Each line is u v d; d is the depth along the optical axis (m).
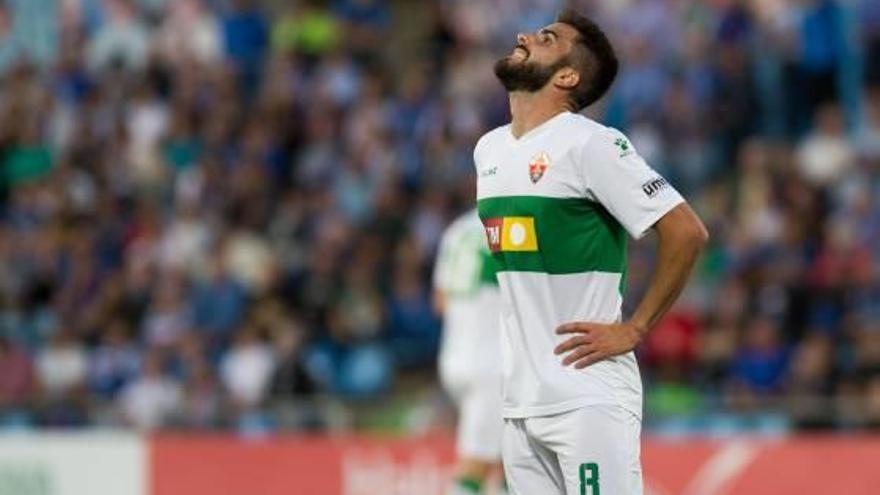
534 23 72.25
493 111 66.88
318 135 67.69
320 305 60.00
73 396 57.03
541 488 27.61
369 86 70.25
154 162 67.81
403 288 60.41
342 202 64.50
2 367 58.59
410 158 66.25
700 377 55.00
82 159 68.00
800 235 58.75
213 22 73.56
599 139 26.78
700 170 65.56
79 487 50.78
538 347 27.09
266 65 73.06
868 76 66.88
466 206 63.03
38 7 74.25
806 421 50.84
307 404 54.41
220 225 64.06
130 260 63.28
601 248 27.08
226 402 54.22
